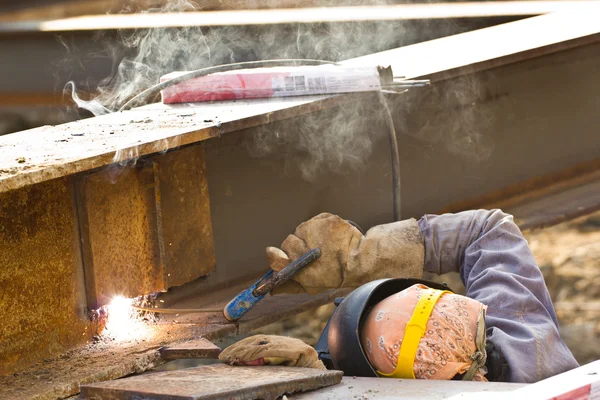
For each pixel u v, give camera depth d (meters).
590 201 5.66
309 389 3.05
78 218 3.54
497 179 5.46
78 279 3.58
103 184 3.59
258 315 4.04
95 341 3.67
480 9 8.24
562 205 5.62
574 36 5.73
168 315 3.99
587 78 5.86
